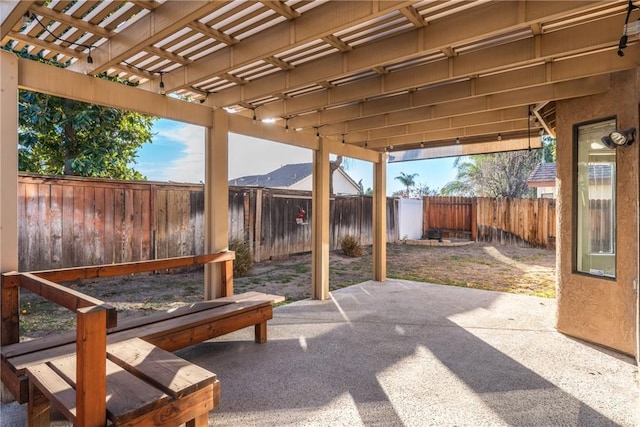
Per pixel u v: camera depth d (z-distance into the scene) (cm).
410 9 230
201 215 712
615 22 240
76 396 152
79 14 241
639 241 294
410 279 692
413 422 225
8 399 249
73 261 556
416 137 591
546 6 212
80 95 293
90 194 573
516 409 240
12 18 231
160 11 230
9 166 253
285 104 426
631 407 243
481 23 233
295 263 829
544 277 702
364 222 1097
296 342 362
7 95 252
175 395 169
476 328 406
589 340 361
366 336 380
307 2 230
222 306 337
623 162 325
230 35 271
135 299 526
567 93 359
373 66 283
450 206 1260
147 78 353
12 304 246
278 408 240
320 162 547
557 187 397
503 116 451
